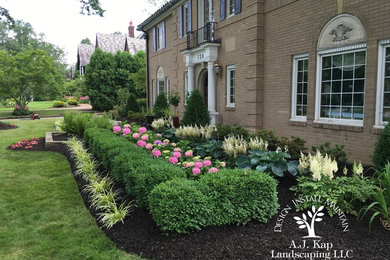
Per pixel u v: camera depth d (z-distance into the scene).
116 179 4.88
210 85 10.98
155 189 3.22
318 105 7.10
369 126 5.88
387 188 3.40
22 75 22.22
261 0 8.51
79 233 3.63
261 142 5.52
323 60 6.97
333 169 3.96
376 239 3.06
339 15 6.37
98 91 25.89
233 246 3.00
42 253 3.21
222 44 10.52
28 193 5.20
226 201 3.34
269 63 8.48
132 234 3.40
